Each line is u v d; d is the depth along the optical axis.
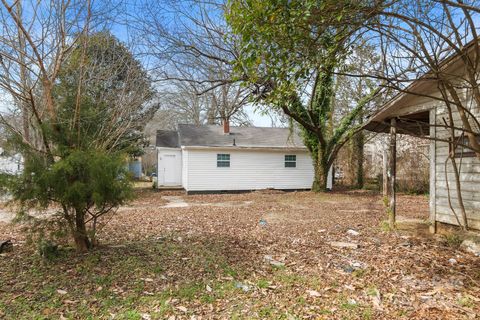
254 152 15.50
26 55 3.83
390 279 3.77
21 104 4.53
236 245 5.18
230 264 4.27
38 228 4.13
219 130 17.17
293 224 6.98
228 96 17.56
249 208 9.63
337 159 17.34
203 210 9.16
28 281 3.55
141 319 2.83
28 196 3.86
